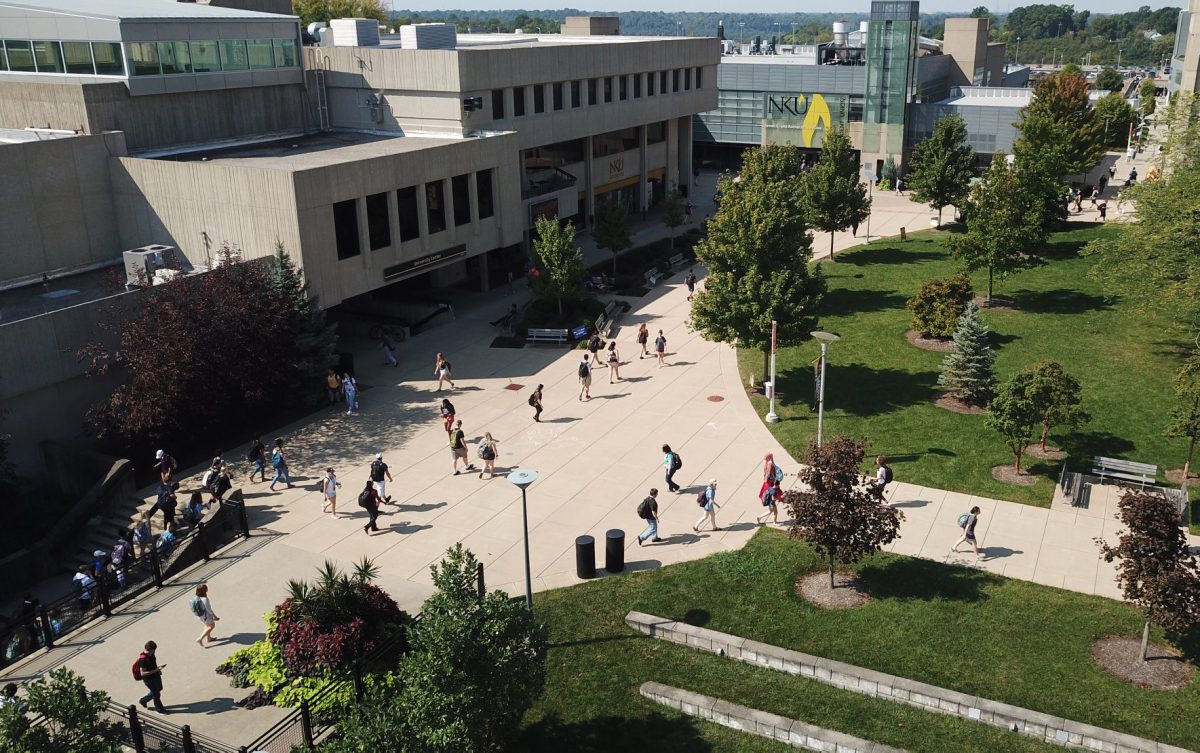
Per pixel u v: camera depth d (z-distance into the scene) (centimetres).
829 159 5428
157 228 3912
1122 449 3011
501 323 4409
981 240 4309
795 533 2203
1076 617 2169
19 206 3603
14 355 2944
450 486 2911
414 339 4300
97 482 2886
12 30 4194
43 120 4044
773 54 9888
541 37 7794
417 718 1513
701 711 1894
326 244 3728
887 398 3475
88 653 2122
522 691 1692
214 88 4372
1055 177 5162
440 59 4666
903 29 7388
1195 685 1936
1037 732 1803
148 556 2488
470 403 3553
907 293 4716
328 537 2630
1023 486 2802
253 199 3631
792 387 3628
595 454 3106
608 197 6531
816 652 2083
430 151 4156
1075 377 3556
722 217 3484
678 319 4516
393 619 1958
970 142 7538
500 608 1677
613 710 1922
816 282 3475
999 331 4078
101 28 3984
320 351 3559
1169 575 1875
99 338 3161
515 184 4750
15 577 2666
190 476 3039
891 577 2355
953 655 2053
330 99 5034
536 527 2659
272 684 1911
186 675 2019
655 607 2262
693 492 2841
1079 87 6444
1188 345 3775
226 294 3177
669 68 6525
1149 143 5606
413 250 4194
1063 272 4847
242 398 3319
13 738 1412
